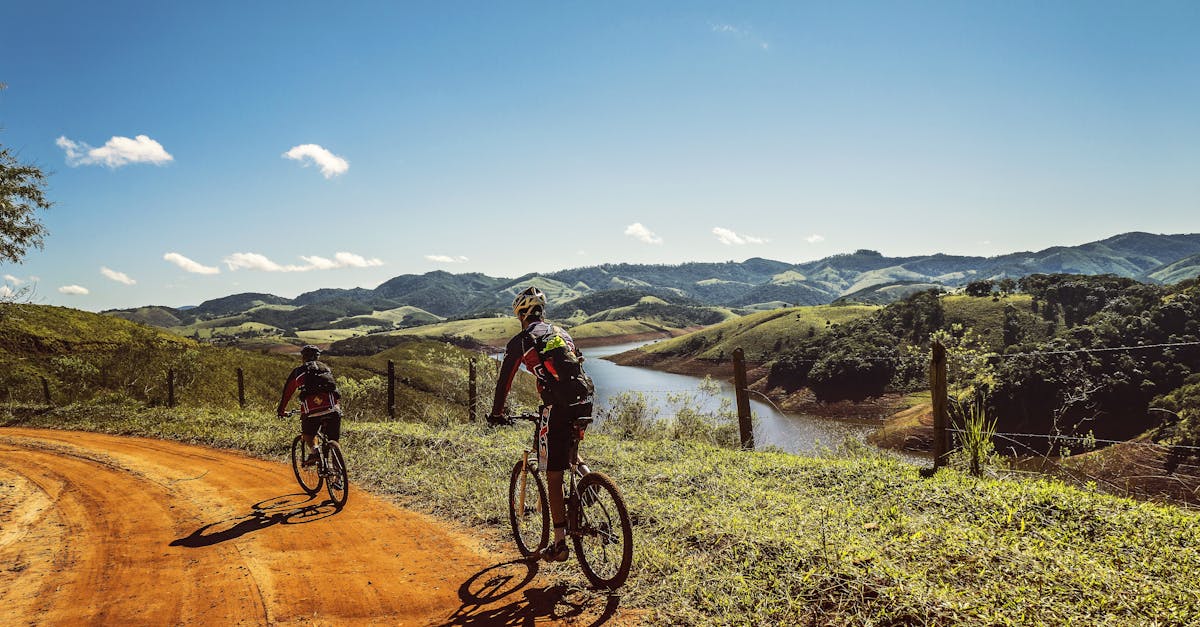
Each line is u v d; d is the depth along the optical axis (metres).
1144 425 25.48
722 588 4.01
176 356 42.69
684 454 8.05
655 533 5.09
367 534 6.07
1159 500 4.71
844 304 154.00
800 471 6.47
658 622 3.81
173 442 13.94
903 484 5.64
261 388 46.59
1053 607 3.17
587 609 4.07
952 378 8.26
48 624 4.15
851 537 4.27
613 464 7.65
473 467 8.32
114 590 4.74
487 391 15.12
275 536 6.10
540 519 5.84
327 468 7.38
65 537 6.24
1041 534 4.20
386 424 12.91
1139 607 3.12
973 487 5.34
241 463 10.78
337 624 4.05
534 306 4.40
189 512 7.25
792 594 3.76
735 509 5.25
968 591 3.43
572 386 4.21
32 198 30.05
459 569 4.96
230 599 4.50
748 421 8.70
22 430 18.17
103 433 16.61
